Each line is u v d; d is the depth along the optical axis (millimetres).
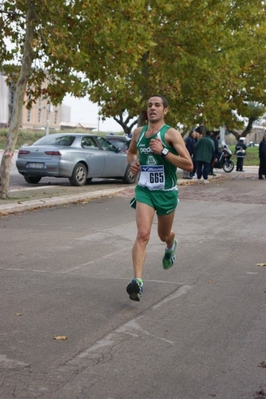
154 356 5672
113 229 13102
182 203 18312
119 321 6703
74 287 8133
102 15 16469
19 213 15477
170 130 7320
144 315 6953
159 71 24062
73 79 18750
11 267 9273
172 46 23344
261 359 5660
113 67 17547
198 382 5102
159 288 8203
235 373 5316
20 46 19438
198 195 20703
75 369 5301
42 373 5195
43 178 26281
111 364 5438
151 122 7395
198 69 24109
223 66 25500
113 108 25375
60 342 5973
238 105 34875
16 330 6312
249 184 26000
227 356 5719
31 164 21984
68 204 17578
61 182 24547
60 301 7441
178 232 12930
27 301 7414
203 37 23281
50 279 8547
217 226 13836
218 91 26219
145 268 9406
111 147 23953
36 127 99188
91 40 16734
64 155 21719
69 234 12383
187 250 10984
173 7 21797
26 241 11492
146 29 18594
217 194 21141
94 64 17375
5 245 11047
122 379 5117
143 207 7391
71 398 4727
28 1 16578
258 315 7066
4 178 17016
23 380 5047
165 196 7449
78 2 16109
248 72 33250
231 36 25688
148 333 6328
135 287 7082
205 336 6281
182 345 5992
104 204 17734
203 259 10203
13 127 17047
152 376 5199
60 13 16234
